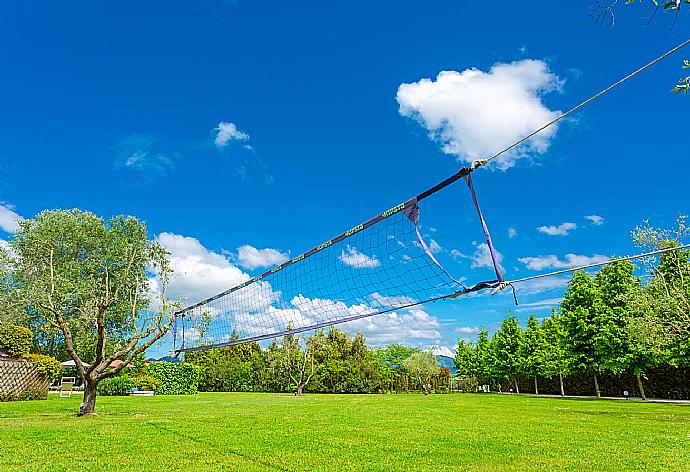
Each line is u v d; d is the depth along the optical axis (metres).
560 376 33.31
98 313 13.12
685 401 23.55
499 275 5.02
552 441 8.64
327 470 6.05
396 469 6.14
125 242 25.55
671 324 15.02
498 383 42.59
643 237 16.77
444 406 18.84
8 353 21.38
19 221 26.80
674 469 6.27
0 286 24.70
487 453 7.36
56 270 24.48
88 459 6.66
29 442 8.06
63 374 27.03
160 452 7.23
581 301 28.11
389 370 48.12
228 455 7.02
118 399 22.02
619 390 29.78
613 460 6.85
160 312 14.29
